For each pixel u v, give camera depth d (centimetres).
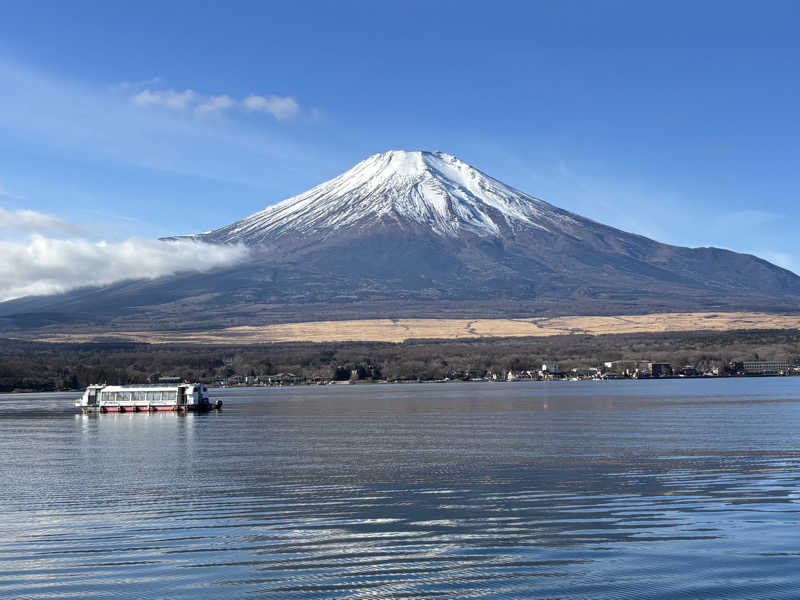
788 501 5928
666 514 5541
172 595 3947
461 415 16550
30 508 6094
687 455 8831
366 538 5009
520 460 8638
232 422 15825
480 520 5484
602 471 7669
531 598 3828
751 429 12075
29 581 4181
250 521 5547
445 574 4219
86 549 4797
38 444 11494
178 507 6097
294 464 8619
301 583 4106
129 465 8769
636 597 3800
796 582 3956
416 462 8619
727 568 4194
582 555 4512
